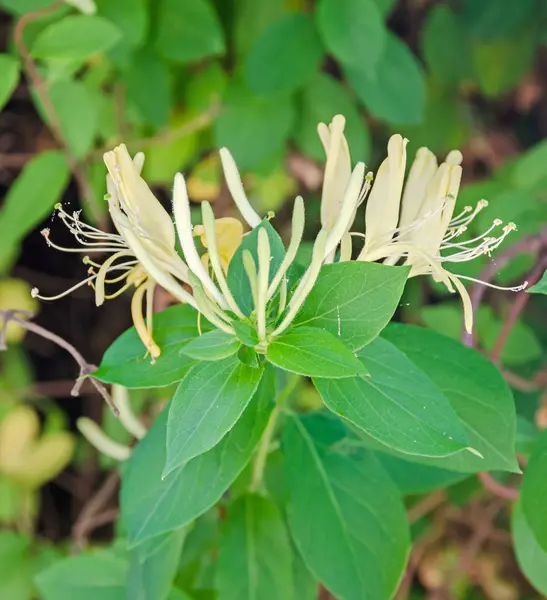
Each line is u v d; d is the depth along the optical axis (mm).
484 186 384
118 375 213
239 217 462
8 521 445
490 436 231
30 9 319
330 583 238
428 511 458
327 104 386
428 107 463
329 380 202
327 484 245
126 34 345
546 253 365
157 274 200
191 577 280
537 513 236
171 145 421
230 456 221
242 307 207
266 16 395
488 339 361
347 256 209
